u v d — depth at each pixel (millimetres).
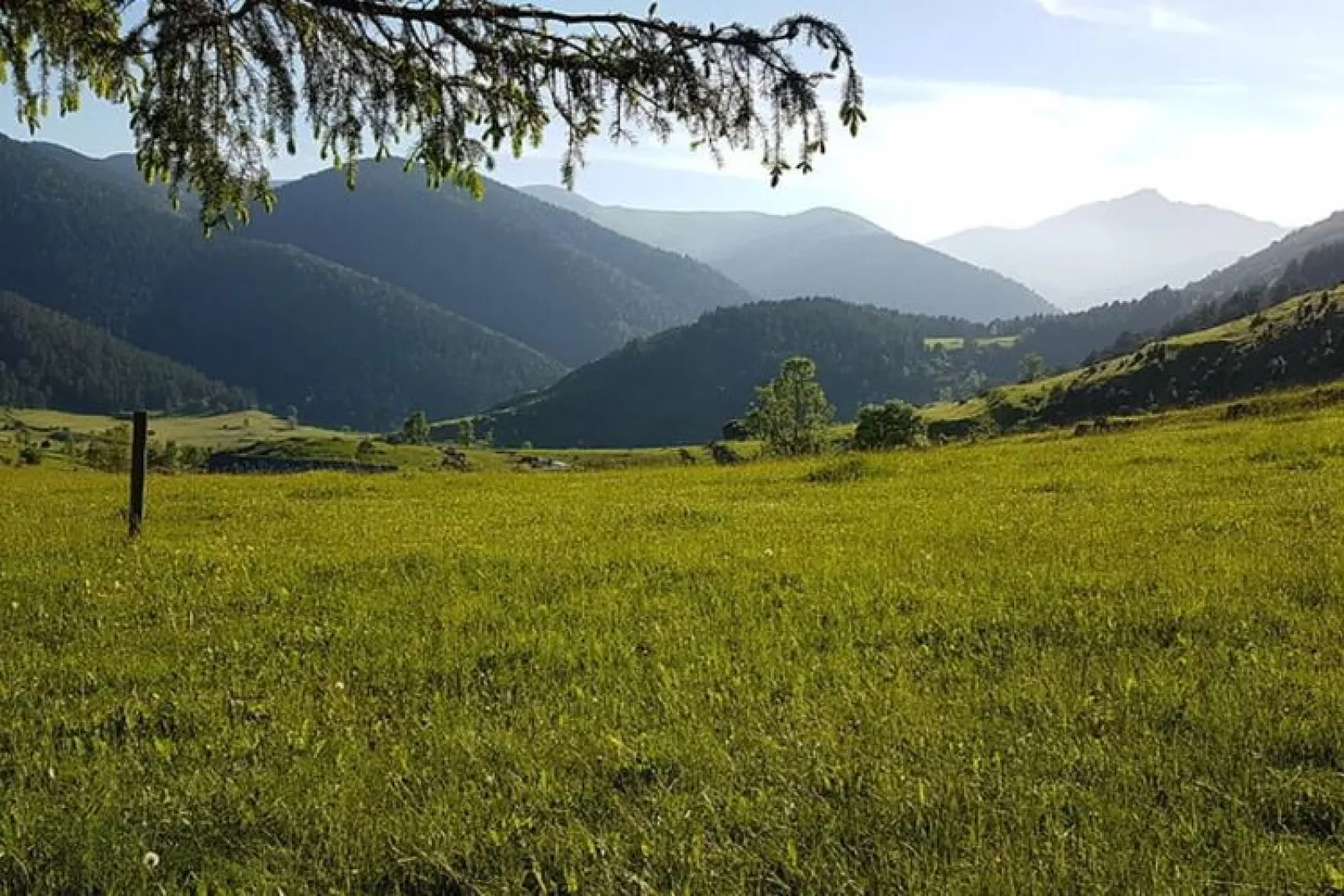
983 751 5078
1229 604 7801
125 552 12195
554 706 6117
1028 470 22359
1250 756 4918
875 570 9898
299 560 11383
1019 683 6184
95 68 6570
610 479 26906
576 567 10680
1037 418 160000
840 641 7383
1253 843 4105
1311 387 41406
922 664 6715
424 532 14328
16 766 5188
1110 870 3887
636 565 10758
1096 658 6664
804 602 8703
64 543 13070
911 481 21469
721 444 145000
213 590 9703
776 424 107875
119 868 4156
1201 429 30844
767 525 14133
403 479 28500
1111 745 5105
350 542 13195
